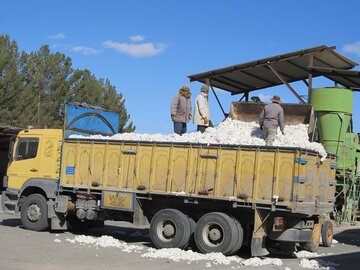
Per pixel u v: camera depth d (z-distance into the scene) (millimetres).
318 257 12250
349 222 21906
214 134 13156
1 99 34688
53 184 14047
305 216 11562
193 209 12305
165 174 12211
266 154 11102
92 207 13484
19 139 15000
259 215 11086
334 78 23625
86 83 42750
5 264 9141
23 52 40625
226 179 11461
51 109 39594
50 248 11266
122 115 45438
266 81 25734
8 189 14945
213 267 9898
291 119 14781
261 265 10438
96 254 10789
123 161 12867
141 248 12078
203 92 14750
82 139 13609
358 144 22234
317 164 11859
